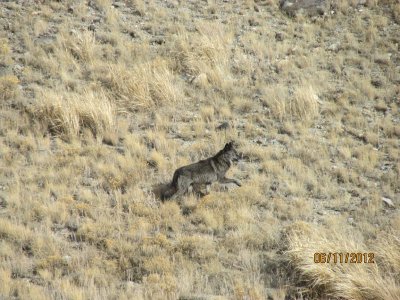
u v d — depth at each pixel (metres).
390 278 30.58
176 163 41.59
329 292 30.06
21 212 36.25
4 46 53.47
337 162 43.34
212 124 46.59
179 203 37.75
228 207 37.41
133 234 34.62
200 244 33.81
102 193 38.66
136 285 30.47
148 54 54.59
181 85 51.31
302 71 53.88
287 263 32.50
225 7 63.09
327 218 36.94
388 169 42.72
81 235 34.62
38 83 50.41
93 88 49.69
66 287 29.28
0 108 47.06
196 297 29.03
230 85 51.34
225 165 37.62
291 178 41.03
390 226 36.00
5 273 30.36
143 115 47.81
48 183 39.25
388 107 49.78
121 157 41.97
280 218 37.19
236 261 33.03
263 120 47.69
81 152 42.84
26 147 43.03
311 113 48.34
